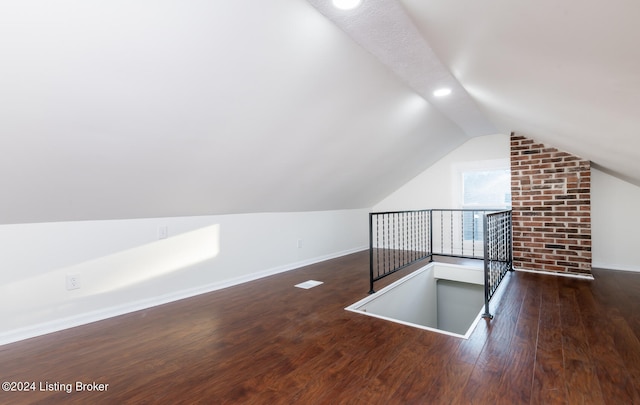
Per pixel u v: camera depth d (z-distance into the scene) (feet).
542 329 7.11
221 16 4.87
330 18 5.52
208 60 5.47
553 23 3.08
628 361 5.64
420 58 7.06
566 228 12.04
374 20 5.57
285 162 9.79
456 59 6.16
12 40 3.97
